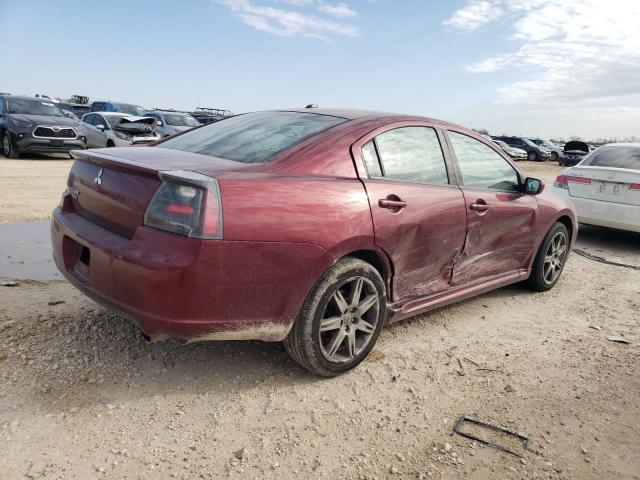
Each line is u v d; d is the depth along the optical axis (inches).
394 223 127.8
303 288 112.4
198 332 103.2
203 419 106.7
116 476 89.5
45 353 125.3
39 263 193.5
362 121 137.7
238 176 107.6
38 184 395.9
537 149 1460.4
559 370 137.6
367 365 133.5
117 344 132.3
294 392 118.6
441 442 104.4
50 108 623.2
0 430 97.9
